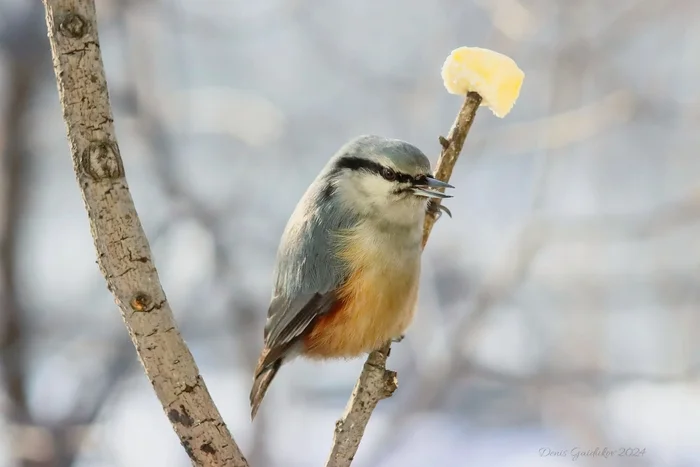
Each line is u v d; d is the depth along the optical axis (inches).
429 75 566.6
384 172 278.5
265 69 653.3
